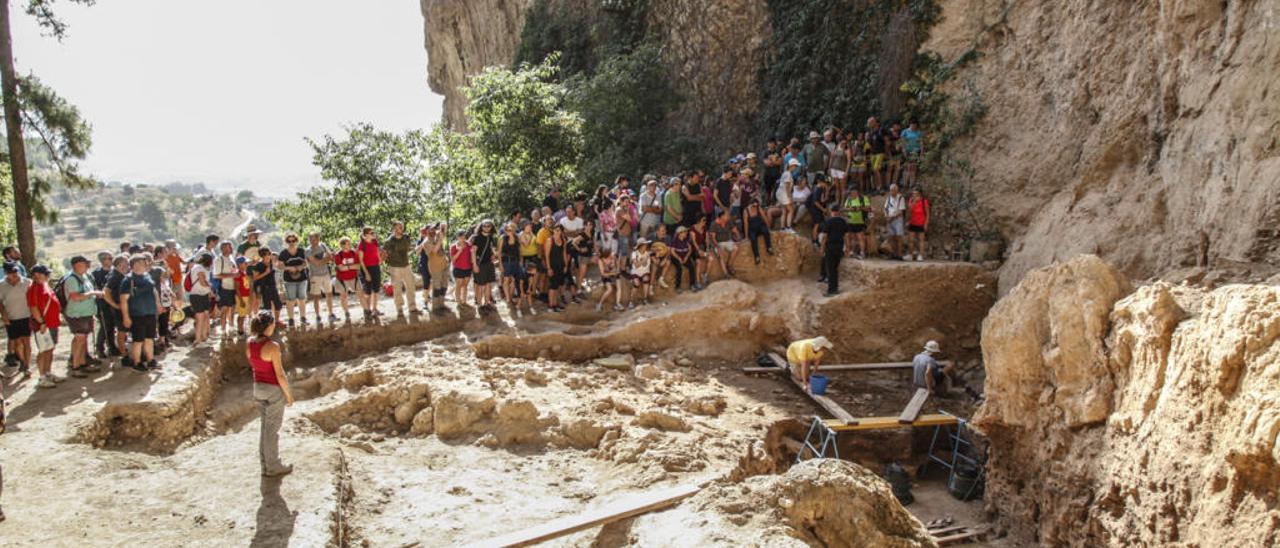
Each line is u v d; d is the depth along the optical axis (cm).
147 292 1211
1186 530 874
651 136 2680
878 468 1402
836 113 2234
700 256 1745
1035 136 1764
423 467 1077
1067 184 1680
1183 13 1390
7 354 1273
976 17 1906
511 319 1616
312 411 1209
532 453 1127
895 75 2045
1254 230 1184
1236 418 816
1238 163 1242
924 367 1442
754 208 1753
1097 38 1630
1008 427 1195
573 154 2498
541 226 1700
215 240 1382
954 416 1375
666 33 2792
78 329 1198
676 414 1220
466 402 1194
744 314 1658
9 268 1184
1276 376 776
